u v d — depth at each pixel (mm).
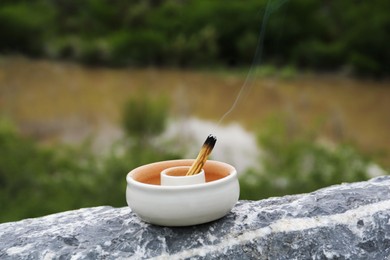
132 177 969
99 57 9398
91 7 10680
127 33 10078
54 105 6691
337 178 2949
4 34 9742
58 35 10367
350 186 1171
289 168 3076
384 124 5824
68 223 1076
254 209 1050
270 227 990
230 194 937
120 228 1014
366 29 8477
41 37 9922
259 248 968
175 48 9461
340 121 5574
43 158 3498
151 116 4328
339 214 1021
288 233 986
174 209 899
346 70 8648
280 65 9141
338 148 3447
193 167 958
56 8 10680
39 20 9969
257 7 9516
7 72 8562
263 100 6930
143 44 9469
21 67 8938
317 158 3111
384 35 8383
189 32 10172
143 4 10734
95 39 10227
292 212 1028
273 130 3537
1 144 3555
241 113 6254
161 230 978
